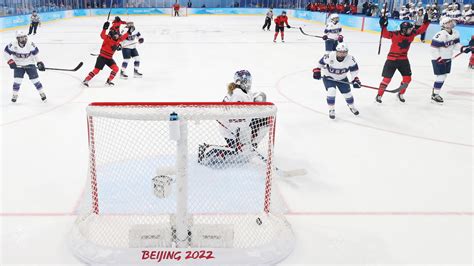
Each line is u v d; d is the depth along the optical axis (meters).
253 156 3.41
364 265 2.48
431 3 18.53
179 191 2.37
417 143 4.77
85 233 2.63
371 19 19.23
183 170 2.36
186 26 22.47
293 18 29.75
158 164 3.54
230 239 2.48
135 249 2.42
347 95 5.72
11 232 2.76
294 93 7.29
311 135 4.99
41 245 2.61
